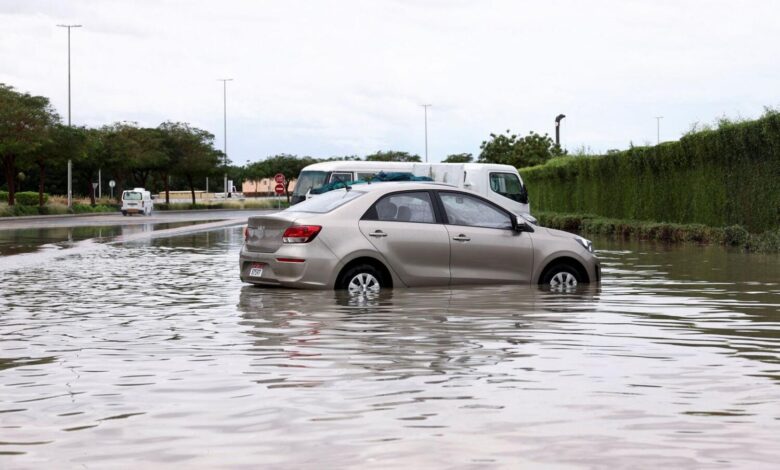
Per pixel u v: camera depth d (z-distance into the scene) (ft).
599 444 15.39
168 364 22.99
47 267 57.57
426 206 41.16
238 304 35.88
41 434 16.37
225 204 326.85
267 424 16.85
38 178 372.99
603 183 116.16
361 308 33.42
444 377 20.94
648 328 28.50
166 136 317.42
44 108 232.94
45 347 25.90
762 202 78.59
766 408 17.93
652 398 18.81
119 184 306.55
